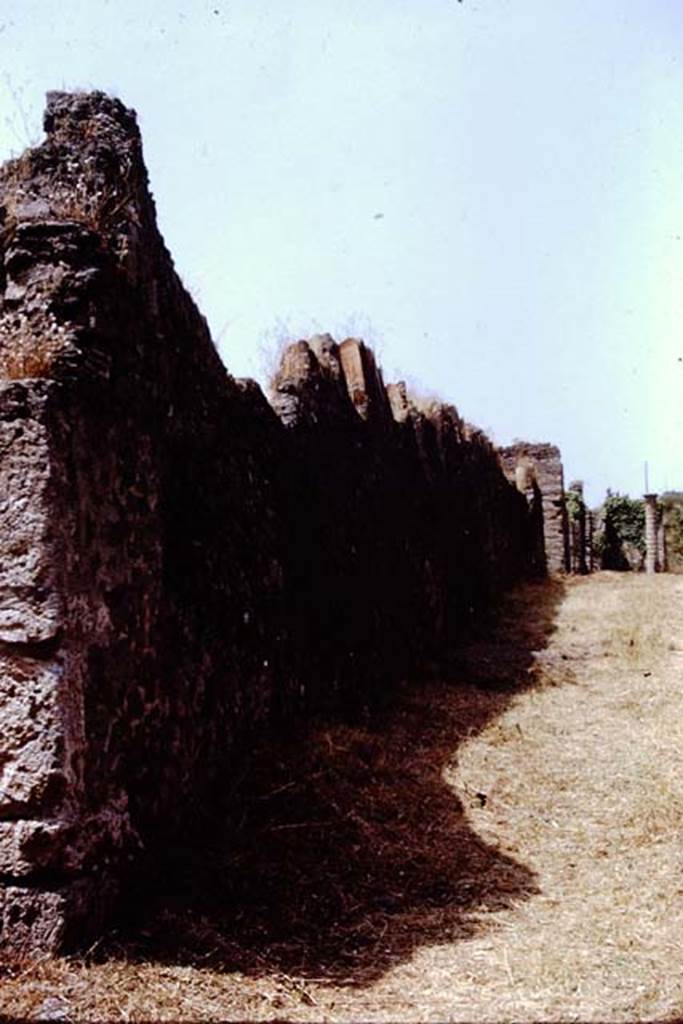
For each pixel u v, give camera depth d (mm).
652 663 10812
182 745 4758
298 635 7051
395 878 4895
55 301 3988
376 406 9836
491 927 4301
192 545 5223
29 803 3461
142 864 4094
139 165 4938
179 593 4938
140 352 4633
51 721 3506
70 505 3717
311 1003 3385
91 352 4004
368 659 8477
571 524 27234
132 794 4113
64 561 3631
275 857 4848
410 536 10625
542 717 8555
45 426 3617
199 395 5656
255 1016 3217
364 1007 3379
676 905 4488
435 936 4184
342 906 4449
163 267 5273
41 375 3758
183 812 4676
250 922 4125
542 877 5020
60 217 4246
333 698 7492
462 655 11320
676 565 36656
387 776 6395
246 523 6227
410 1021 3244
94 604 3857
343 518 8281
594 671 10688
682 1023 3178
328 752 6414
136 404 4488
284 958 3814
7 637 3533
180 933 3809
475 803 6125
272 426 7098
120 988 3262
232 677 5645
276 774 5859
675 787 6309
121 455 4258
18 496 3588
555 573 23531
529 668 10828
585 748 7535
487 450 17188
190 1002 3248
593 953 3953
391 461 10195
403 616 9914
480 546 15008
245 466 6391
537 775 6777
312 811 5500
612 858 5266
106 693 3918
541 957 3912
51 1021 2984
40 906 3418
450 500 13039
